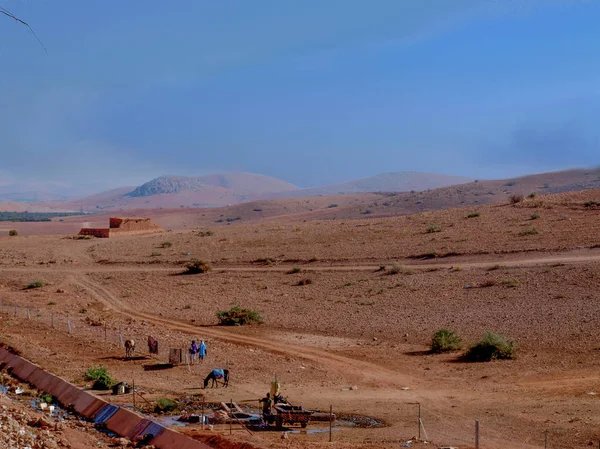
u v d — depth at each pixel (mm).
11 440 19078
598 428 23109
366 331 49906
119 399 28562
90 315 59344
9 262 91812
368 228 95375
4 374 34312
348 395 31062
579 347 39406
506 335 44469
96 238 114062
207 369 37125
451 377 35094
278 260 80875
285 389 32344
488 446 21469
